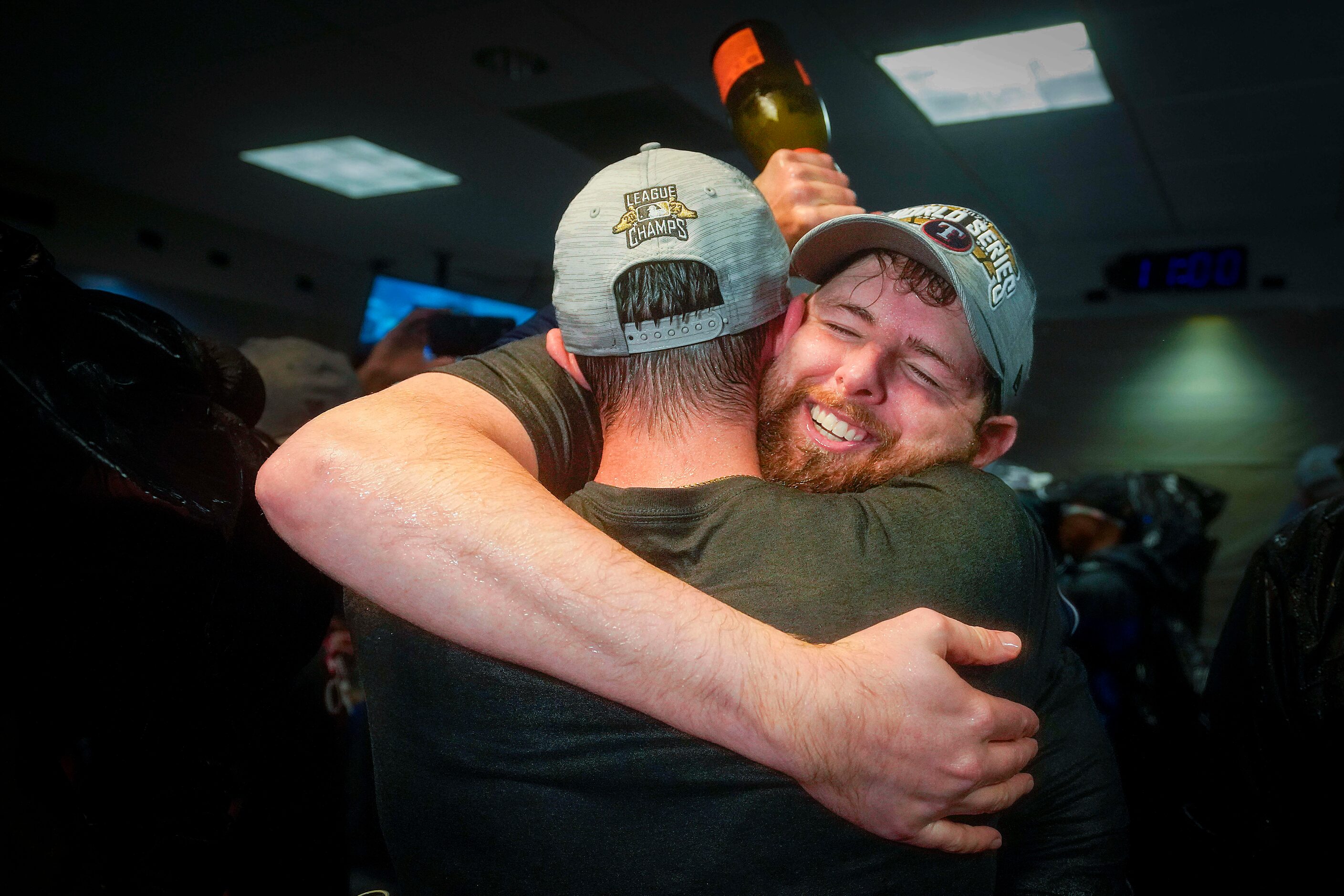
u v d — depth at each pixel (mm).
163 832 809
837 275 878
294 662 960
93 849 743
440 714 646
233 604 854
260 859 1095
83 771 779
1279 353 6469
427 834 675
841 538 670
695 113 4684
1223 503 3195
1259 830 958
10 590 692
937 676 598
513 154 5473
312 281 8148
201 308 7246
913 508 696
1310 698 894
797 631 640
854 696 581
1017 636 676
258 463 901
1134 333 6859
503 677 627
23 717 710
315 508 644
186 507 742
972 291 798
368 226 7324
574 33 3879
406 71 4363
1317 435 6363
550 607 596
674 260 697
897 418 846
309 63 4324
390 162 5793
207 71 4469
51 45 4215
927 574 657
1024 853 838
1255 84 4031
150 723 792
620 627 588
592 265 712
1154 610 2377
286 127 5227
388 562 625
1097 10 3471
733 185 740
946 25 3652
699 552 684
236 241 7504
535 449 829
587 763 613
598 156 5426
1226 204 5871
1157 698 2207
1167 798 1213
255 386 1069
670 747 605
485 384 847
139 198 6785
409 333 2414
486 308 5004
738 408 737
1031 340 873
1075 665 876
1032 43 3803
